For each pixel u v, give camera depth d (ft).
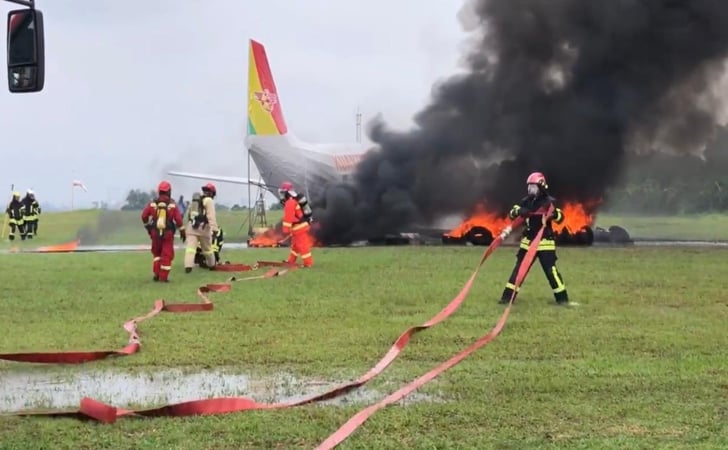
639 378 21.22
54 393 20.61
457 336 27.63
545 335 27.58
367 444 15.61
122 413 17.76
